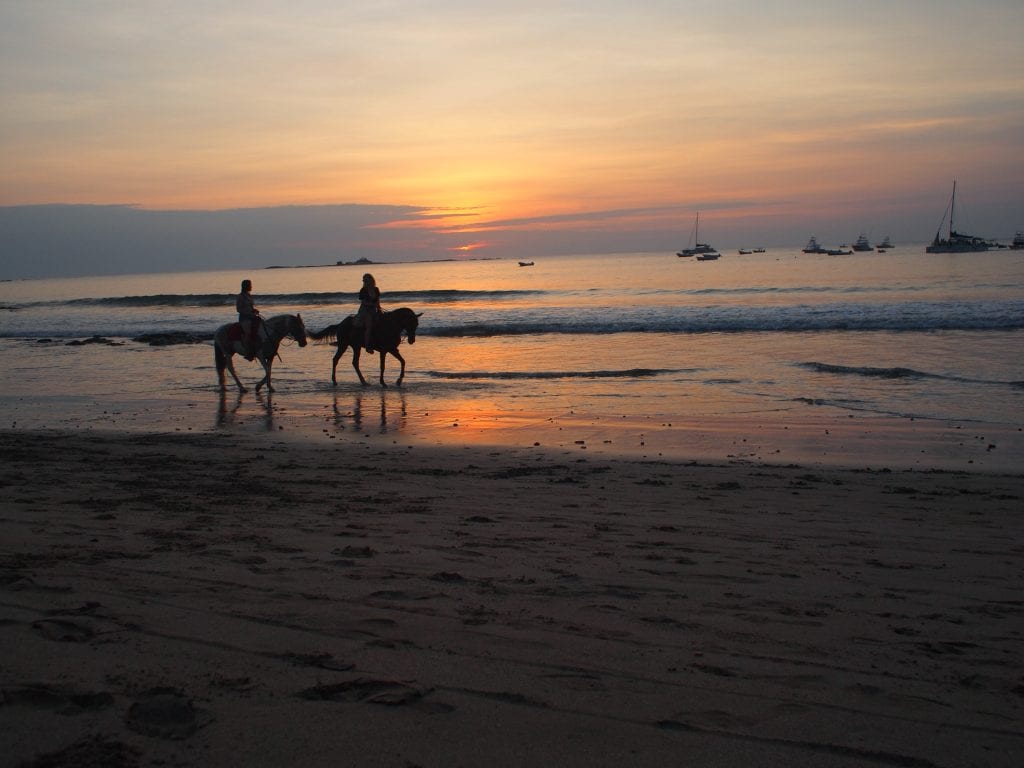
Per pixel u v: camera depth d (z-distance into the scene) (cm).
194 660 319
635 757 250
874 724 282
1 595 403
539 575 477
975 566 515
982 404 1339
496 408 1445
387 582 451
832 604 431
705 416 1309
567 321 2997
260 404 1540
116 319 3991
